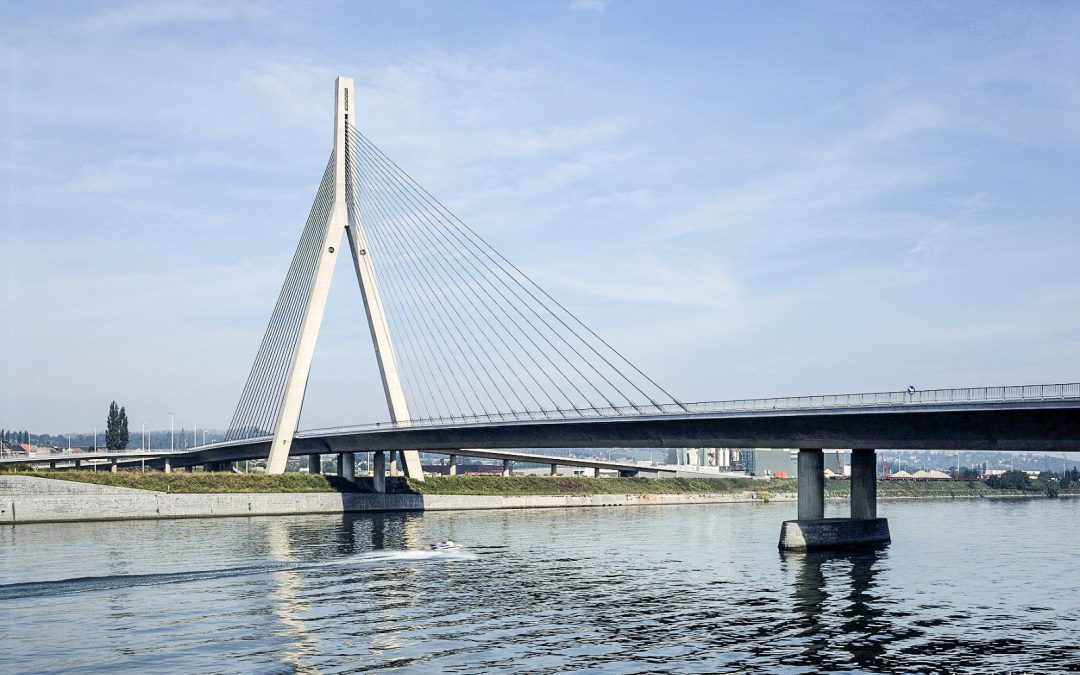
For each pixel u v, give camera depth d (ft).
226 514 453.17
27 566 241.55
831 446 289.33
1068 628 166.30
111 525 387.55
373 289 465.47
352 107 469.98
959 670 137.59
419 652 146.61
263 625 166.61
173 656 144.15
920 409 249.96
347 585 213.25
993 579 228.22
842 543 304.09
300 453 575.79
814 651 148.46
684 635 159.74
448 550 289.74
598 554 282.77
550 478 633.61
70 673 134.82
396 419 459.73
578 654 145.69
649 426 329.72
